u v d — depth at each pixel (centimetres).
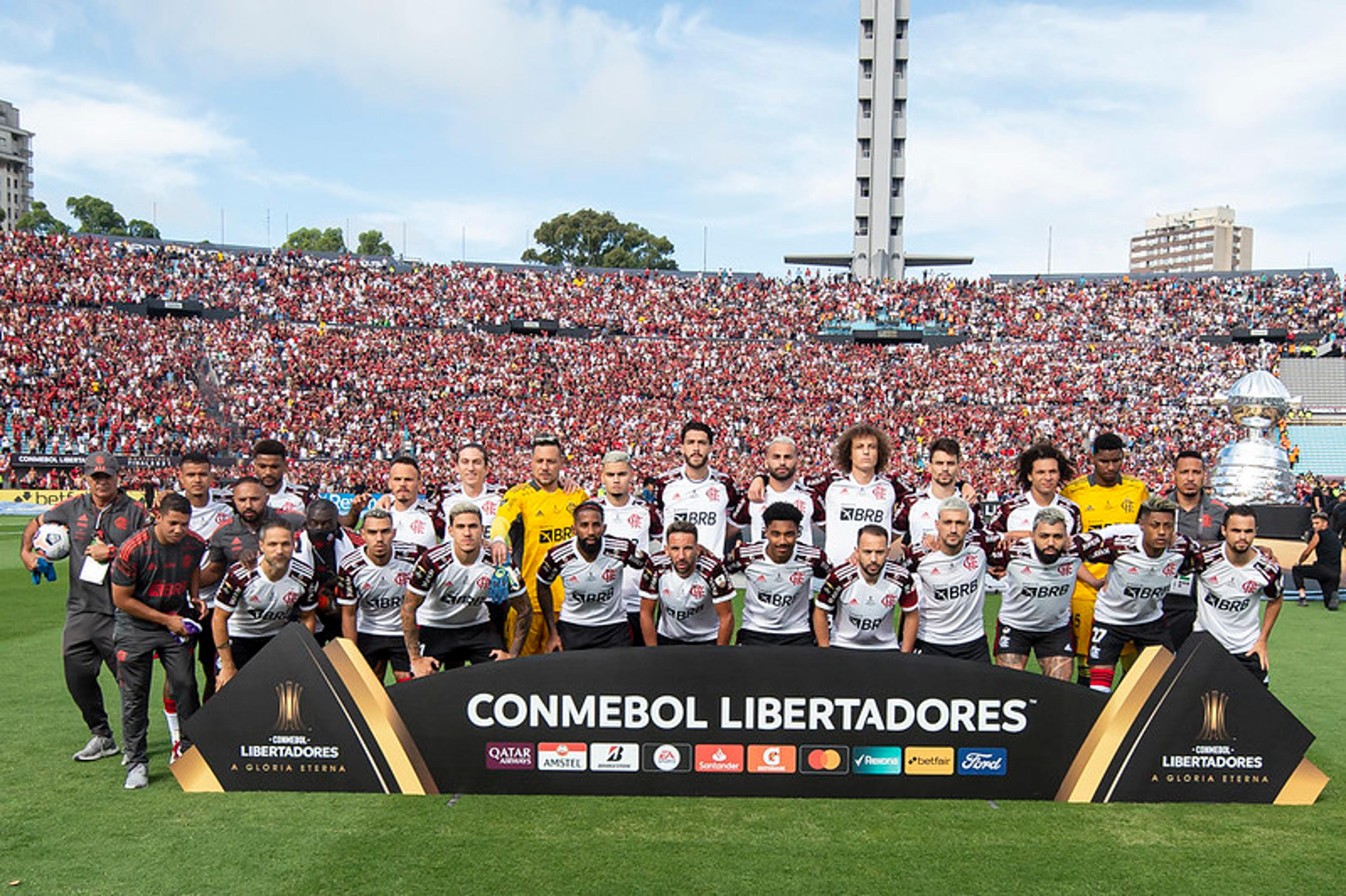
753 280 5006
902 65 4875
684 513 795
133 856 500
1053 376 4159
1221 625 707
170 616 625
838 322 4691
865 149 4925
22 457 3136
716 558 682
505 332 4538
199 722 600
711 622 719
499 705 594
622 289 4831
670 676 591
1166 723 590
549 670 592
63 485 3138
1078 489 820
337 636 738
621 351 4341
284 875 478
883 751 593
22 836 527
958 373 4225
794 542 666
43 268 3966
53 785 611
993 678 590
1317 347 4216
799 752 593
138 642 613
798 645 646
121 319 3866
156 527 620
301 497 827
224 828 538
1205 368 4138
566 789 595
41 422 3247
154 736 732
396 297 4478
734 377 4194
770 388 4122
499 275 4788
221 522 790
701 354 4372
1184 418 3809
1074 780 591
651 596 688
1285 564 1547
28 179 14250
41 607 1338
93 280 3997
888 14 4791
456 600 698
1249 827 551
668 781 595
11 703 816
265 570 656
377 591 703
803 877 478
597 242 8456
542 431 3716
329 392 3788
